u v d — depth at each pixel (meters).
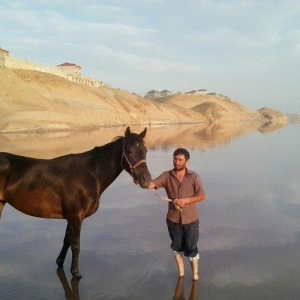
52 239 7.94
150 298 5.28
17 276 6.02
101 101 88.00
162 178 5.72
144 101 115.88
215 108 158.62
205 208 10.66
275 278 5.91
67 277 5.98
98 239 7.87
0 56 75.88
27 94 65.44
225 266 6.39
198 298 5.26
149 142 35.19
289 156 24.28
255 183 14.65
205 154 24.97
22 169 5.88
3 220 9.55
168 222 5.80
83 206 5.83
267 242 7.68
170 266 6.42
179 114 126.44
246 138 42.94
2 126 48.19
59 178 5.80
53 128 53.84
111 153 5.98
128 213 10.23
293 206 10.98
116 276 6.01
